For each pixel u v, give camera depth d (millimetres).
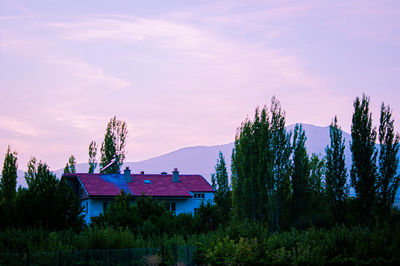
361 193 52250
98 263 28844
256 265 33719
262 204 56875
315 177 60719
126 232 34281
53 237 30312
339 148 54469
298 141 57844
